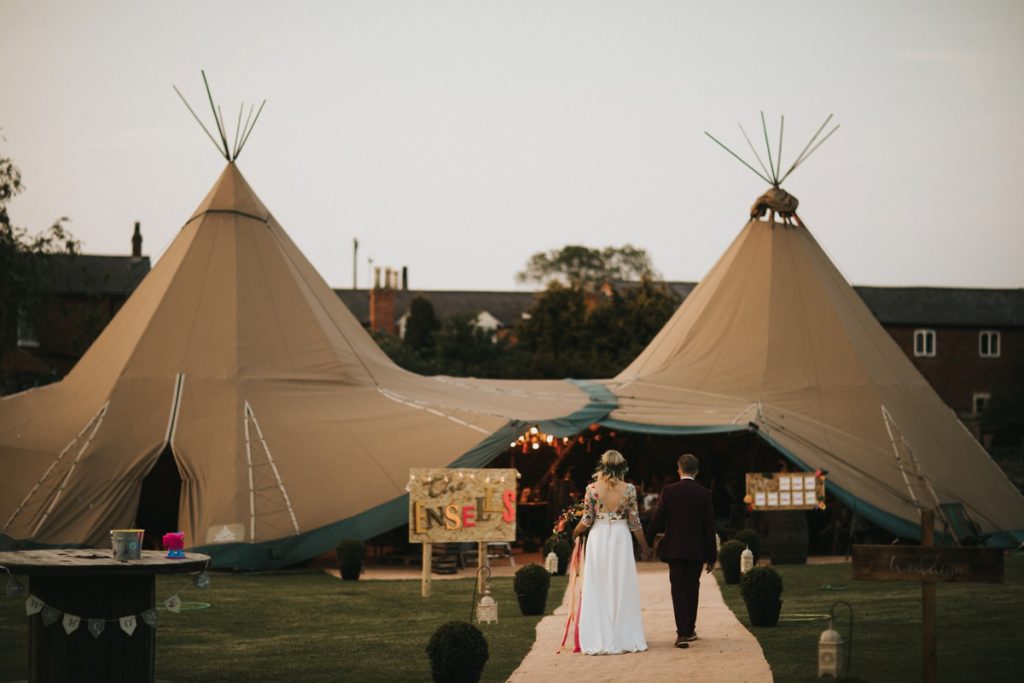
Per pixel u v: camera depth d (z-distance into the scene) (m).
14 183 31.36
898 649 11.23
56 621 8.59
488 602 13.83
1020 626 12.59
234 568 20.08
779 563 21.27
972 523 22.98
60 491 20.55
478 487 16.28
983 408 55.06
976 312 57.69
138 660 8.76
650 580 18.20
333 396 23.41
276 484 21.06
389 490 21.12
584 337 55.47
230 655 11.72
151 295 24.30
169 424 21.83
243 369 23.02
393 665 11.08
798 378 25.58
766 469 27.09
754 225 28.25
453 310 75.19
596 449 28.05
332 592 17.36
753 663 10.45
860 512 22.50
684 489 11.54
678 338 27.55
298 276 25.34
